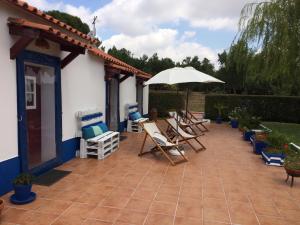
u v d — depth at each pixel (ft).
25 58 15.44
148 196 14.60
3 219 11.56
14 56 14.28
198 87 80.48
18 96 14.89
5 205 12.83
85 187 15.58
